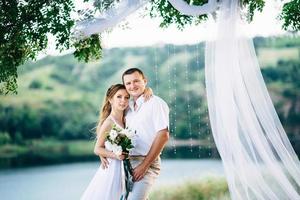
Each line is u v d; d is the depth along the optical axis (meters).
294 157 4.66
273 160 4.67
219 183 9.63
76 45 5.56
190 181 9.98
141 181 4.73
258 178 4.64
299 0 5.57
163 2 5.73
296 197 4.64
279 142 4.66
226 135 4.65
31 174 16.33
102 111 5.10
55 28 5.10
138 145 4.81
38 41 5.25
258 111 4.68
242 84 4.68
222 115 4.66
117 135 4.70
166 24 5.84
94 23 5.03
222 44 4.69
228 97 4.65
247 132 4.67
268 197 4.64
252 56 4.72
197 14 4.79
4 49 5.20
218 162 16.02
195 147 17.00
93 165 17.84
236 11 4.70
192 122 17.45
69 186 14.11
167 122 4.78
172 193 9.75
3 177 15.83
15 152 18.39
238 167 4.64
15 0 5.14
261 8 5.38
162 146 4.72
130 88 4.84
